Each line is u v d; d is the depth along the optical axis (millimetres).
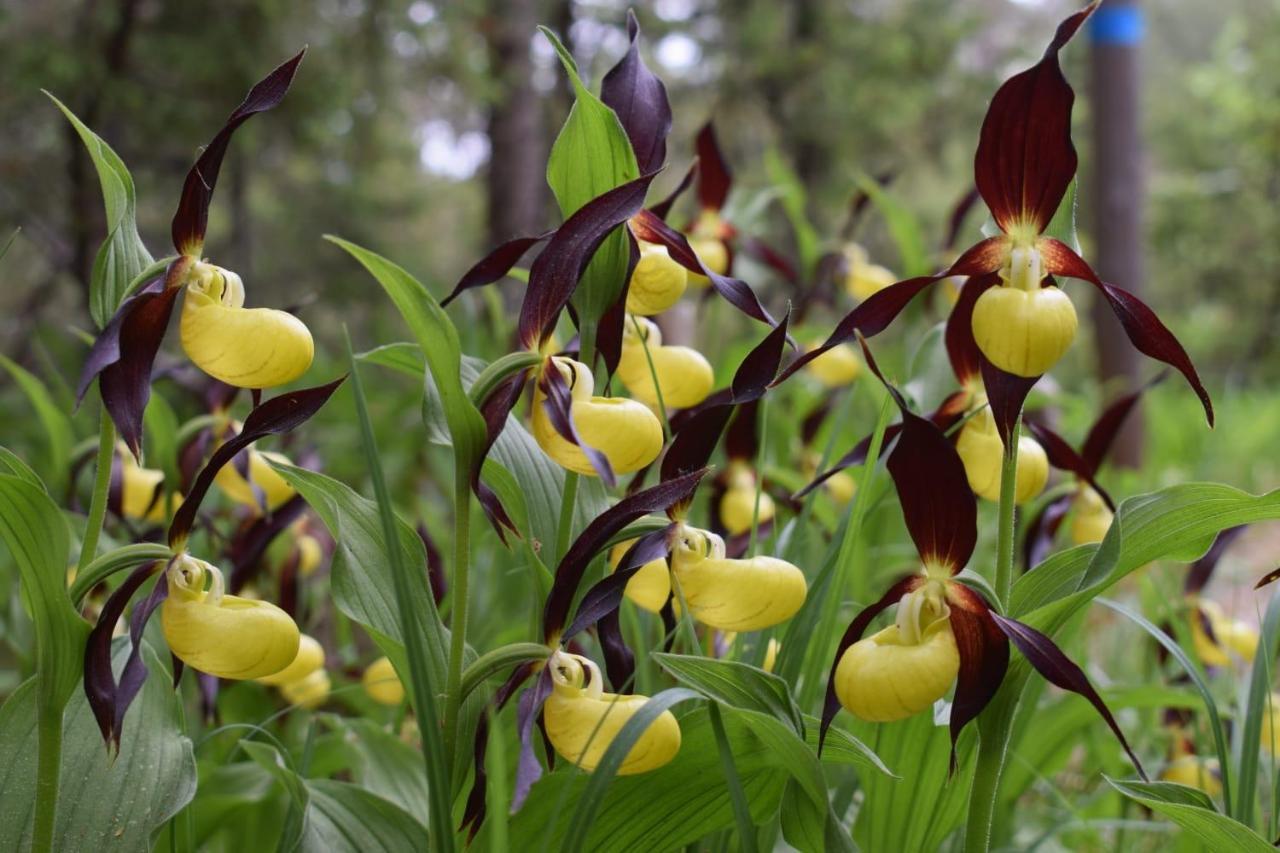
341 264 3645
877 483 934
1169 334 742
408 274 708
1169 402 3240
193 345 760
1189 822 754
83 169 2350
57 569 727
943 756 813
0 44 2238
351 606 754
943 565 748
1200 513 741
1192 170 6102
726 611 775
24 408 1896
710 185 1185
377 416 1903
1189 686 937
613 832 777
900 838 823
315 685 942
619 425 755
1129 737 1036
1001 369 750
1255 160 5367
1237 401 3375
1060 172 741
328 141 2715
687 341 1312
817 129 4105
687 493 777
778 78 4145
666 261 806
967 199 1281
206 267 761
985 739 768
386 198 3852
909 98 4141
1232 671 952
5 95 2363
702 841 813
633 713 732
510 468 818
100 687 737
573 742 747
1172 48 10008
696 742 764
